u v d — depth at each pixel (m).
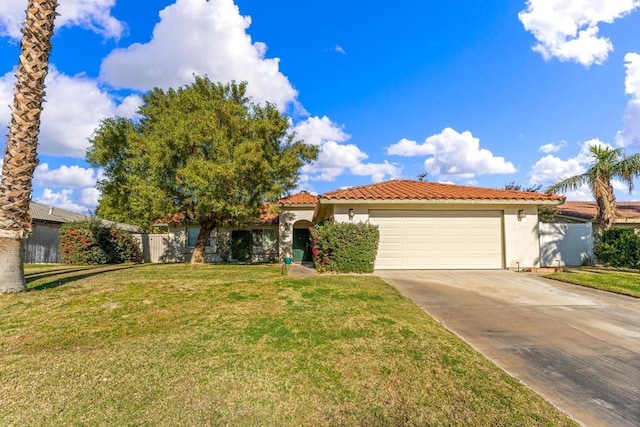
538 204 14.45
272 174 18.22
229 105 17.00
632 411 3.69
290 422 3.46
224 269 14.54
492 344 5.72
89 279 10.59
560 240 17.31
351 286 9.79
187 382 4.23
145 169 17.72
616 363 4.97
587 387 4.24
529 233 14.59
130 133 18.56
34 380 4.28
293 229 23.80
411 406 3.73
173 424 3.42
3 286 8.22
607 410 3.71
